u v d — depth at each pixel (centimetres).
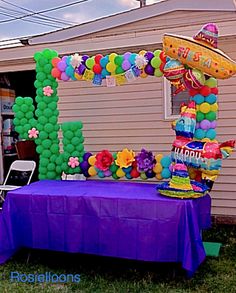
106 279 307
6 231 330
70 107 544
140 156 367
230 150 305
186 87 330
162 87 492
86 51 502
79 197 312
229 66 309
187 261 278
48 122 402
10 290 291
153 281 300
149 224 292
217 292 277
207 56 307
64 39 536
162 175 360
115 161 381
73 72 386
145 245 294
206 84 326
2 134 642
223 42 458
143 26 501
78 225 313
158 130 499
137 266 334
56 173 410
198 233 289
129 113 513
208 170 311
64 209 317
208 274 309
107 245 305
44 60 395
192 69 316
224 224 470
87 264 343
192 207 287
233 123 463
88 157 398
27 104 404
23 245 337
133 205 296
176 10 478
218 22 439
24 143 640
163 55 346
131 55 362
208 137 331
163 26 490
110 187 350
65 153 403
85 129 537
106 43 490
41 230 326
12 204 334
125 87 512
